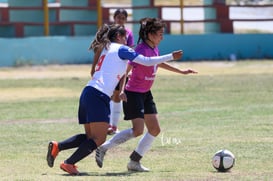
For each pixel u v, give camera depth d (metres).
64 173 24.30
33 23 87.31
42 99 50.88
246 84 59.94
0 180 22.05
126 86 24.80
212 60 87.25
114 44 23.78
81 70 74.88
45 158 28.11
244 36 89.94
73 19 91.38
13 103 48.66
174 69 24.92
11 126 37.72
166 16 117.69
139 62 23.42
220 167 24.09
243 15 127.25
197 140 32.00
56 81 63.59
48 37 81.69
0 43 79.19
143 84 24.67
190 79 64.69
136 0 93.12
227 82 61.69
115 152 29.39
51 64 81.62
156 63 23.42
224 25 92.62
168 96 52.22
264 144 30.59
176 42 88.12
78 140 23.83
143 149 24.95
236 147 29.88
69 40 82.88
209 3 95.62
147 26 24.58
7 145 31.58
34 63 80.75
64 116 41.94
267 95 52.06
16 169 25.41
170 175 23.22
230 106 45.75
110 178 22.44
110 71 23.48
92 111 23.33
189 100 49.47
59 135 34.56
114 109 34.44
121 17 34.53
